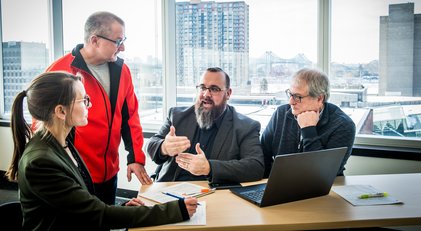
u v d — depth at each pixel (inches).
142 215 55.2
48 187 51.6
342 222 55.2
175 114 92.4
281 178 60.1
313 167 62.6
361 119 108.7
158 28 131.6
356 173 106.0
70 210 53.0
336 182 75.8
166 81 132.3
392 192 68.6
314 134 79.7
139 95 137.9
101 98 86.0
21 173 52.9
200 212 59.6
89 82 84.4
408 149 100.8
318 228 55.1
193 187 73.3
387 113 105.7
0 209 54.0
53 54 150.3
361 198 65.1
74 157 63.3
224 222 55.6
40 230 53.4
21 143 56.2
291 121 89.0
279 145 89.2
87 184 63.9
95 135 85.1
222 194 69.2
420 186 72.2
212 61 125.8
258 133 87.8
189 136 89.6
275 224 54.5
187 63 130.3
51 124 56.0
